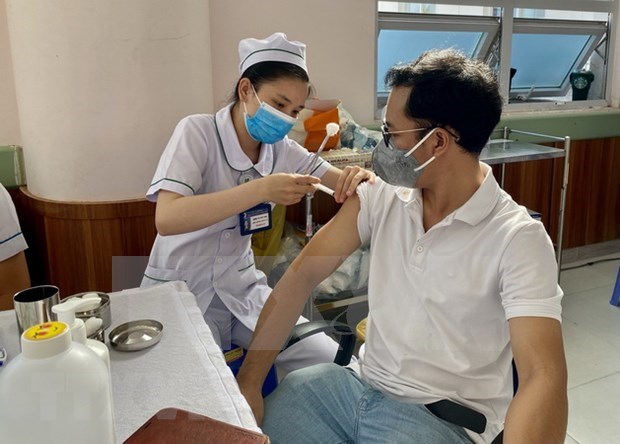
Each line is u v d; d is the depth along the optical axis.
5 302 1.61
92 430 0.65
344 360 1.42
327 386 1.20
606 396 2.30
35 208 2.33
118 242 2.29
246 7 2.63
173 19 2.16
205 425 0.81
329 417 1.16
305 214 2.09
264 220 1.71
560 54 3.74
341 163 2.37
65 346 0.63
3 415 0.61
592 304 3.15
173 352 1.07
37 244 2.42
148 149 2.23
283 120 1.58
